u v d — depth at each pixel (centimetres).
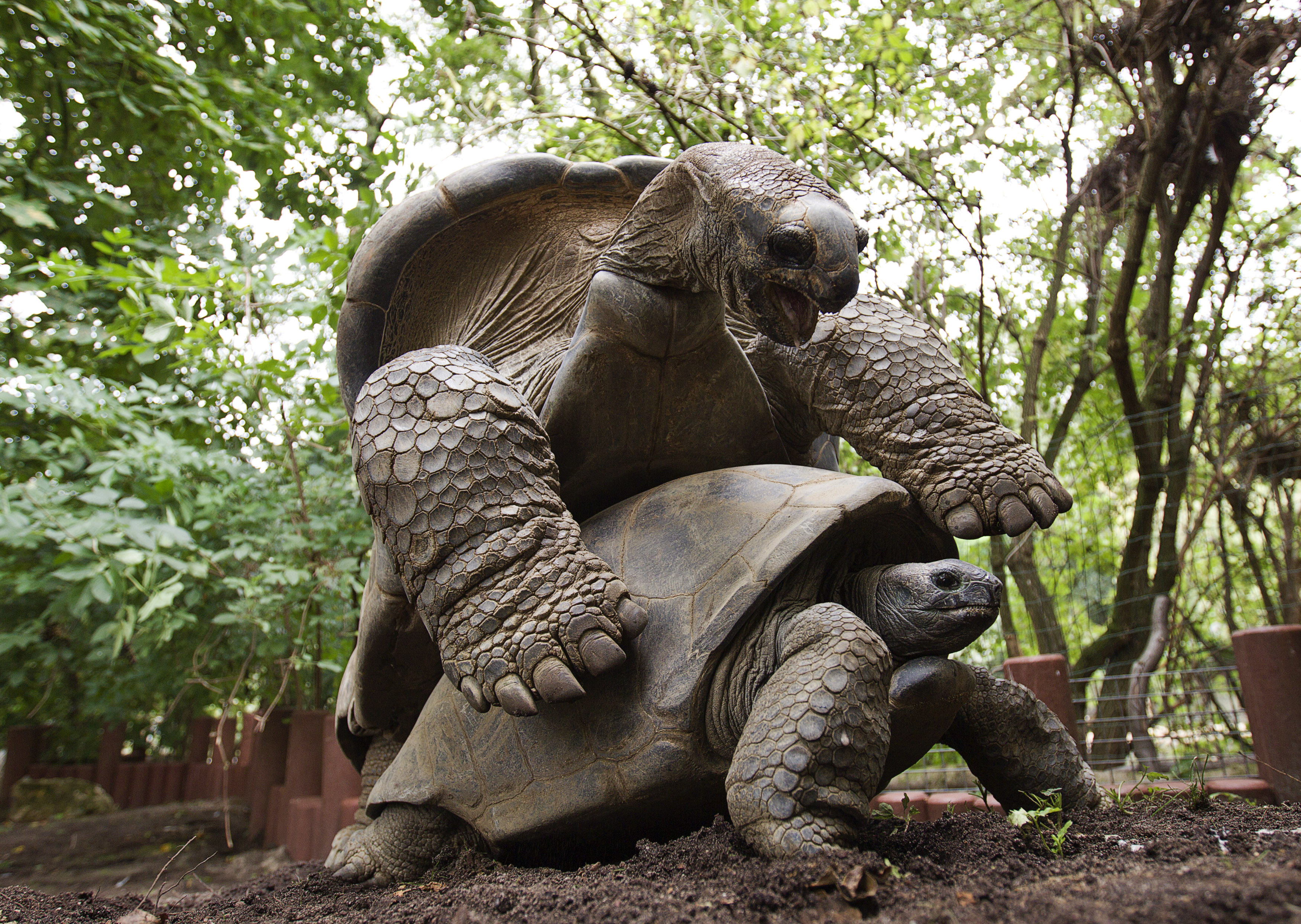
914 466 197
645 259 187
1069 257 647
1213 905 112
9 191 526
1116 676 541
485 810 199
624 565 195
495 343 243
